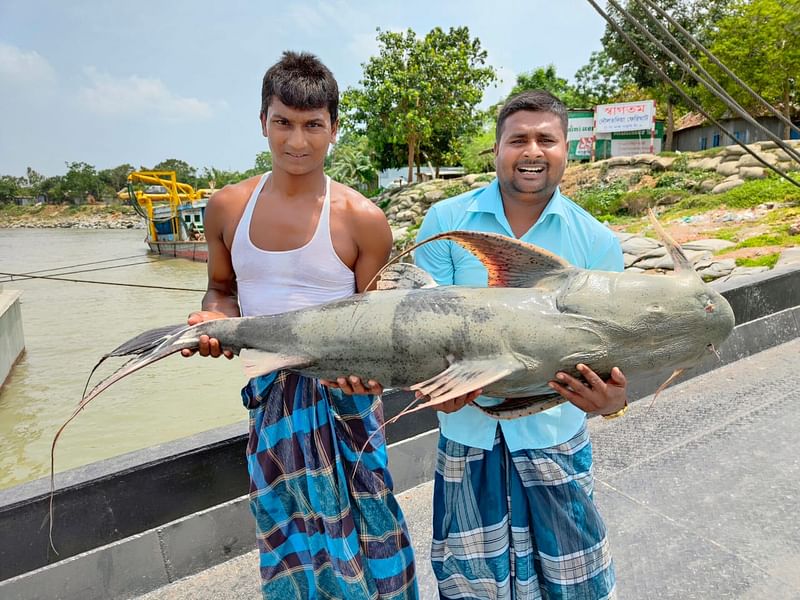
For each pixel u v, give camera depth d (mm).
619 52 28953
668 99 29859
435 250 2283
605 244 2193
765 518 3188
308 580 2148
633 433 4246
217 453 2926
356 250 2223
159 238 37688
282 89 1985
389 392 3535
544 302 1800
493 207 2170
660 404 4699
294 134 2012
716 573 2795
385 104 32938
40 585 2533
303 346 1986
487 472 2146
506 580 2180
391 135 33906
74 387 11469
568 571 2105
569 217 2176
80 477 2633
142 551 2764
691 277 1808
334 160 49531
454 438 2182
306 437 2064
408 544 2244
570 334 1738
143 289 23453
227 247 2322
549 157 1993
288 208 2143
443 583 2312
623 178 22609
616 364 1770
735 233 12812
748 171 18297
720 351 5340
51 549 2555
